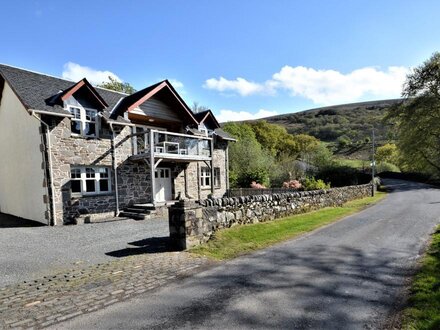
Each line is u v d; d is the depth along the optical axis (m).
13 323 3.98
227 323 3.88
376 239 8.94
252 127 55.50
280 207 12.53
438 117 31.48
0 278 6.05
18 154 14.76
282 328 3.73
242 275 5.77
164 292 4.96
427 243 8.34
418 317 3.89
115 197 15.03
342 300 4.56
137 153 16.33
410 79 33.41
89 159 14.15
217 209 9.02
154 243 8.70
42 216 13.07
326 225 11.42
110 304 4.53
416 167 36.25
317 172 39.44
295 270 6.04
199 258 6.96
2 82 15.34
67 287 5.28
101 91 17.12
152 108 17.47
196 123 19.20
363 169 43.69
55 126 13.05
